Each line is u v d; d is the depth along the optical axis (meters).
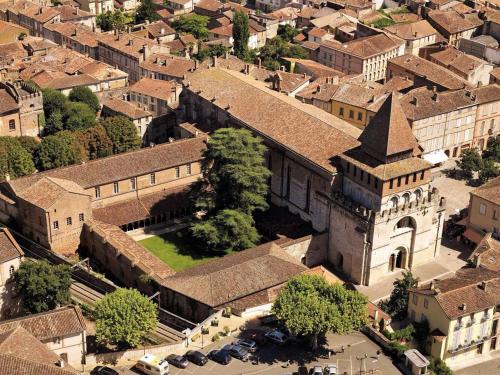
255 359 139.88
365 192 166.38
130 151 196.50
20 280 150.25
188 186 196.75
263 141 189.75
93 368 137.50
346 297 142.12
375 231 164.25
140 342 144.38
